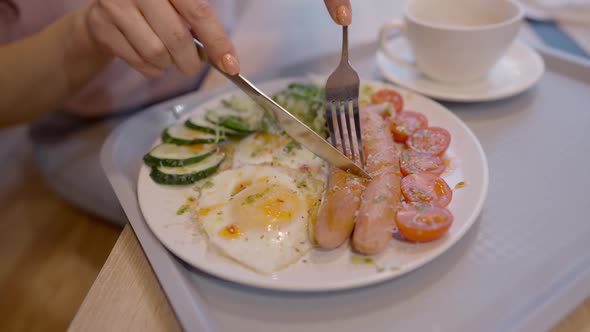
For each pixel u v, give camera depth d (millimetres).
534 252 311
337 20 345
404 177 351
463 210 315
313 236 308
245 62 670
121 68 622
